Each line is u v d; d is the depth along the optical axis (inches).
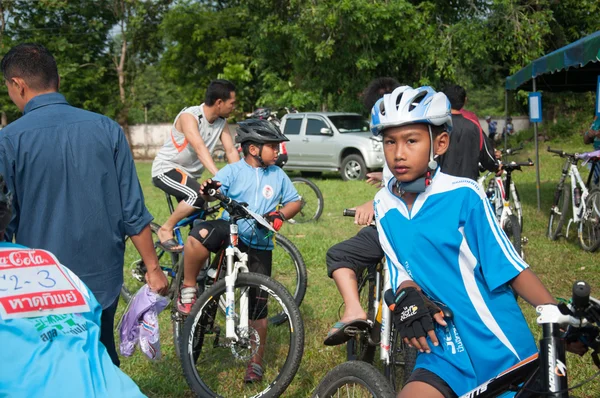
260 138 158.4
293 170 689.6
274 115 329.1
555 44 919.0
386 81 172.7
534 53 746.2
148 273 124.8
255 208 161.8
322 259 278.4
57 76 118.5
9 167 109.3
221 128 207.5
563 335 76.8
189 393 157.2
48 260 78.5
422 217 91.2
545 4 786.8
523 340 87.9
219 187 145.8
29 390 68.5
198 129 199.8
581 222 285.3
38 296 74.6
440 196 90.5
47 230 112.3
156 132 1257.4
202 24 960.9
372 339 128.9
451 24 768.9
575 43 326.6
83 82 1186.0
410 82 791.1
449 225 89.0
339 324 110.5
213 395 143.2
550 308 73.5
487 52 761.6
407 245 91.8
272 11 799.1
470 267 88.9
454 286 88.9
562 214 299.4
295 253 211.6
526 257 269.7
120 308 223.5
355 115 667.4
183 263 172.6
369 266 133.7
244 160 164.7
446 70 741.9
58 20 1220.5
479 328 87.5
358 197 493.4
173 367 169.6
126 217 118.7
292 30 756.0
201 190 146.9
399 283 92.7
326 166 639.8
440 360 88.3
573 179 293.1
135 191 119.6
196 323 144.8
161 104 1902.1
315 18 708.7
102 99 1233.4
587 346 78.2
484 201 89.8
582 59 314.8
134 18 1168.2
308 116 661.3
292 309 141.2
